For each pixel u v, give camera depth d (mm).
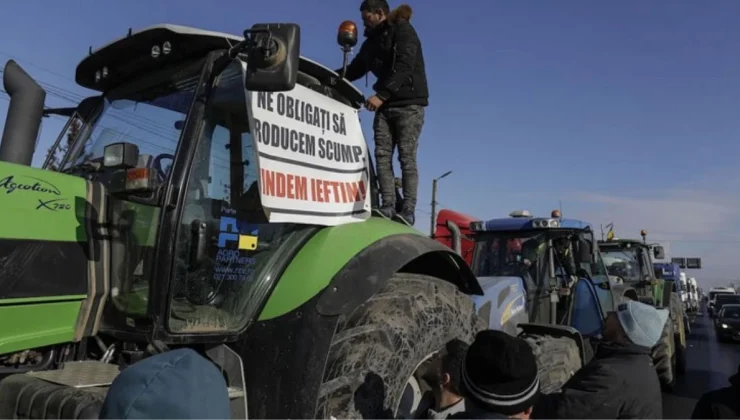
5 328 2430
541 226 7070
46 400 2219
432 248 3324
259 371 2682
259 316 2807
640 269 13438
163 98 3127
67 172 3256
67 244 2631
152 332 2523
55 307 2578
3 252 2420
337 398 2588
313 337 2656
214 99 2900
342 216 3336
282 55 2494
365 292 2777
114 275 2779
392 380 2775
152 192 2654
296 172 3072
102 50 3176
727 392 2727
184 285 2703
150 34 2986
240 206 2957
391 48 4027
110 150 2639
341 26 3557
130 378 1277
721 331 19000
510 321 5570
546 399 3074
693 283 37781
